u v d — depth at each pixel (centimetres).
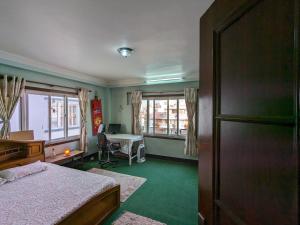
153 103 517
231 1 62
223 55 68
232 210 61
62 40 233
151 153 515
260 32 50
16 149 277
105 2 153
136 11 167
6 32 210
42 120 389
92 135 502
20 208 162
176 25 194
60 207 165
